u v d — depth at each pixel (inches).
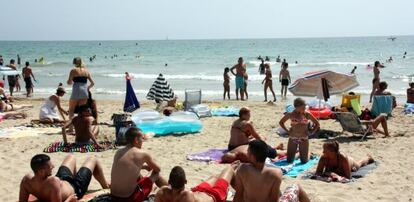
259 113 607.5
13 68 842.8
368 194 265.3
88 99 450.0
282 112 616.7
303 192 221.8
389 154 363.3
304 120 331.6
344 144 404.2
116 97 906.7
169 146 394.6
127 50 3878.0
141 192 230.8
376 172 311.7
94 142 376.8
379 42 5561.0
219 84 1149.7
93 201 225.5
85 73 447.5
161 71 1611.7
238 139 341.7
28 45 5841.5
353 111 509.4
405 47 3853.3
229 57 2628.0
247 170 204.4
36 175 209.0
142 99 860.6
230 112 591.8
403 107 636.1
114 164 229.9
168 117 455.8
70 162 243.1
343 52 3100.4
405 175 304.5
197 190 215.6
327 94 493.4
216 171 310.7
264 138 428.8
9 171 311.1
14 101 767.1
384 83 531.5
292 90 508.4
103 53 3380.9
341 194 263.4
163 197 197.3
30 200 217.8
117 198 227.8
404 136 439.2
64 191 216.1
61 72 1568.7
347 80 505.0
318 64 1899.6
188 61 2235.5
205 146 395.5
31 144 395.9
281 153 350.9
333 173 294.8
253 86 1083.9
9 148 380.8
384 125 433.4
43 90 1014.4
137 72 1572.3
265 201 201.6
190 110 569.9
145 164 251.8
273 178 200.2
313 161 338.6
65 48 4517.7
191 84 1153.4
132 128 239.3
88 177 237.5
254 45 4886.8
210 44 5506.9
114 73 1514.5
